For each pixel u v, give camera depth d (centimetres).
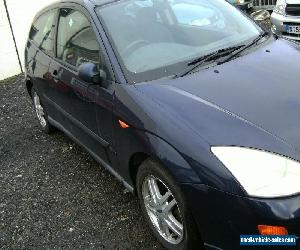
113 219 344
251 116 260
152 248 305
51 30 448
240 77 303
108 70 326
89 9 365
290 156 232
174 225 281
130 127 293
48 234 340
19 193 407
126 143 304
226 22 379
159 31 351
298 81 292
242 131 249
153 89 299
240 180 229
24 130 556
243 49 346
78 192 391
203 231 250
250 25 387
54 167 445
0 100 685
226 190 231
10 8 773
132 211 350
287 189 222
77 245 321
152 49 338
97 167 427
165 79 312
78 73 336
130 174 321
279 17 635
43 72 448
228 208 232
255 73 306
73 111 395
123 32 345
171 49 340
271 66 314
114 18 354
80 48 375
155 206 294
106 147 345
